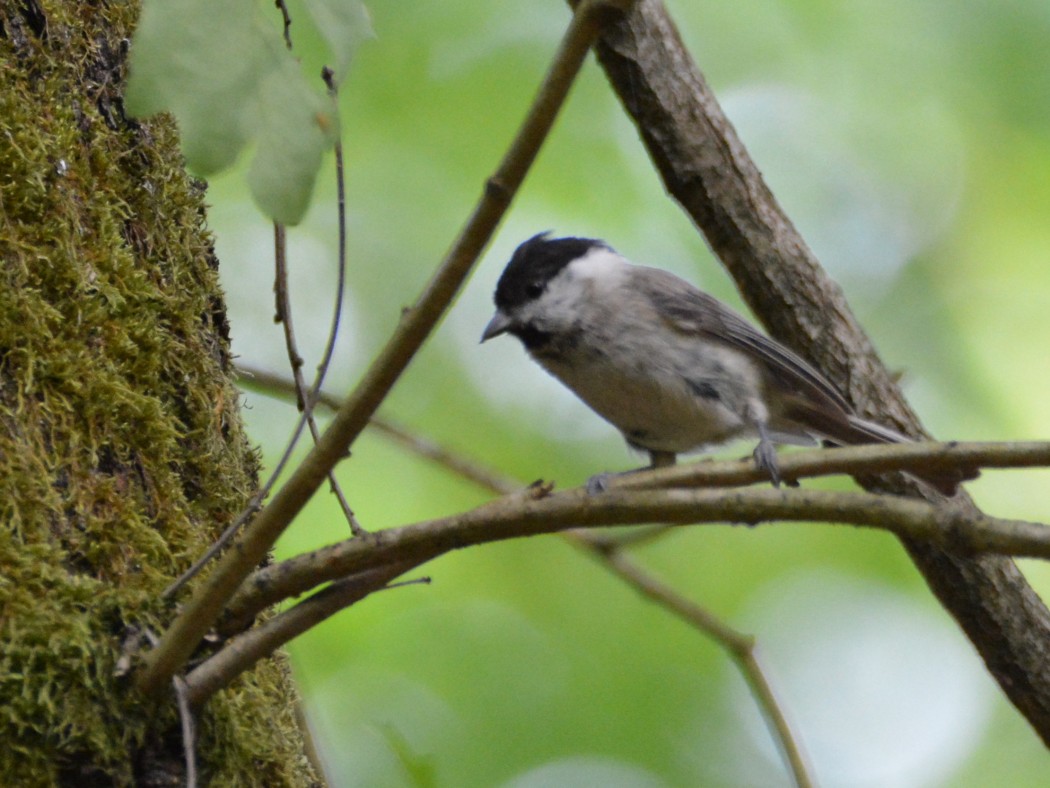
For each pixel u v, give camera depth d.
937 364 10.88
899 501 3.75
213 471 4.72
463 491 9.59
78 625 3.83
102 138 4.73
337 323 4.04
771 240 6.47
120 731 3.78
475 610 9.46
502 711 8.98
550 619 9.58
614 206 9.97
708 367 7.30
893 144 10.66
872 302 11.10
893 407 6.45
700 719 9.39
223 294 5.33
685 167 6.45
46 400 4.21
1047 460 4.10
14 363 4.18
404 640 9.04
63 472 4.14
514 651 9.30
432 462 7.93
